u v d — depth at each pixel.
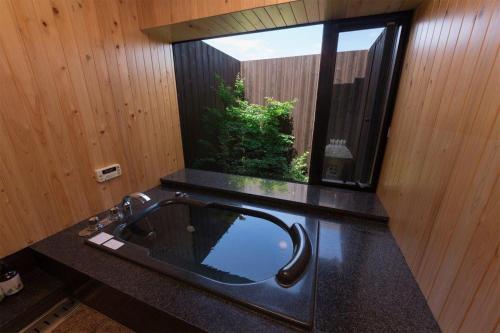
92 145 1.44
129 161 1.71
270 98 3.49
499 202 0.51
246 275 1.30
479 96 0.61
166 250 1.52
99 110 1.46
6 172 1.07
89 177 1.45
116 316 1.07
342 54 1.52
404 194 1.10
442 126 0.79
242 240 1.53
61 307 1.22
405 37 1.30
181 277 0.95
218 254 1.52
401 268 0.99
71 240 1.25
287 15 1.36
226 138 3.28
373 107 1.53
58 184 1.29
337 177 1.81
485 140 0.57
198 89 2.66
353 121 1.66
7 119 1.06
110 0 1.43
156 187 2.00
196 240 1.70
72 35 1.27
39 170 1.20
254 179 2.01
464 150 0.66
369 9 1.26
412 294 0.85
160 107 1.95
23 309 1.06
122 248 1.15
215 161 3.09
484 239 0.55
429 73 0.94
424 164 0.91
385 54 1.39
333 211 1.45
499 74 0.54
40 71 1.15
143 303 0.87
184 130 2.37
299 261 0.99
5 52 1.02
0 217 1.07
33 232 1.20
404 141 1.16
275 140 3.52
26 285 1.17
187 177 2.07
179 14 1.45
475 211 0.59
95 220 1.36
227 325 0.76
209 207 1.70
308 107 3.42
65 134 1.29
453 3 0.79
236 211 1.62
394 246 1.14
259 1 1.24
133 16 1.58
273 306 0.80
